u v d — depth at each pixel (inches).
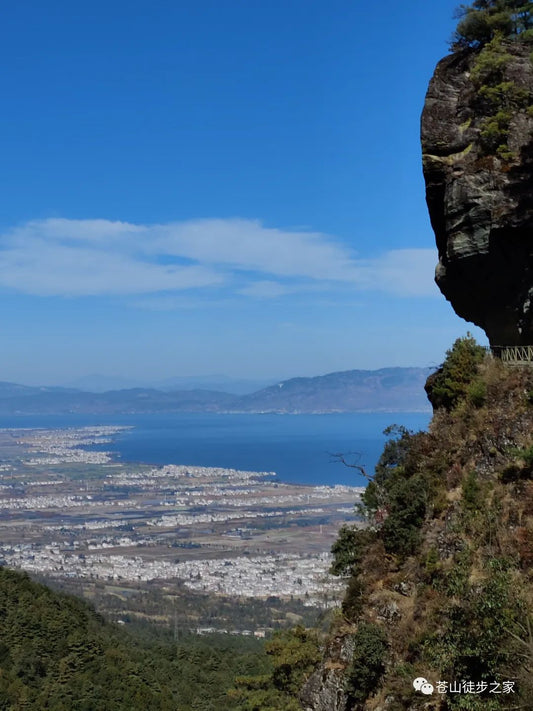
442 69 920.3
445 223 881.5
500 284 855.7
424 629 614.5
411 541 710.5
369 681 641.0
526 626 514.6
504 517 626.8
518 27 928.9
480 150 863.7
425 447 786.8
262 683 1398.9
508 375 745.6
